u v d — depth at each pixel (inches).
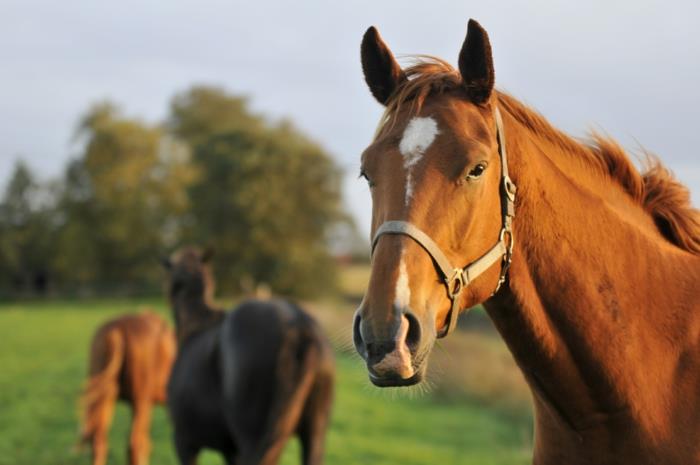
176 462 389.4
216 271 1860.2
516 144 99.7
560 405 102.1
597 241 102.0
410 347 84.7
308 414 238.7
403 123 95.2
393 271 86.7
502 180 95.5
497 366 635.5
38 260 2425.0
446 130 92.4
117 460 394.9
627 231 105.0
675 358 101.7
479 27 94.5
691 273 107.1
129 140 2308.1
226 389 240.1
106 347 351.6
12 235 2393.0
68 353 852.0
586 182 107.3
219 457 399.5
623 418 98.9
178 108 2778.1
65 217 2319.1
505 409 558.9
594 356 98.4
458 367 636.1
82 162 2317.9
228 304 1425.9
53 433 450.0
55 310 1658.5
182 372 257.0
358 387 655.8
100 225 2276.1
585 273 99.9
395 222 89.0
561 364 100.0
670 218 111.5
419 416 534.6
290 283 1847.9
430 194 89.7
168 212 2299.5
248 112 2765.7
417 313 85.5
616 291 100.8
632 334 100.0
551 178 102.0
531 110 108.2
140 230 2297.0
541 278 99.2
